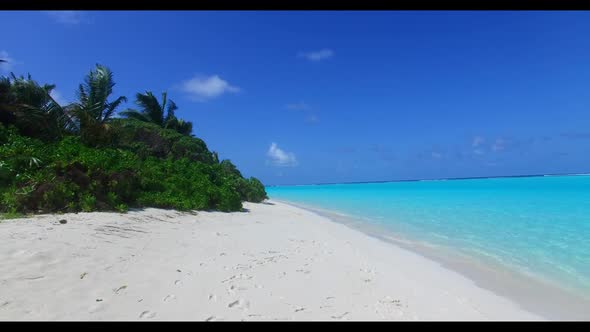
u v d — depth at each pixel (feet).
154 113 101.76
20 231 19.42
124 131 64.39
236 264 18.97
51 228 20.92
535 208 63.26
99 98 69.36
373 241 32.55
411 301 15.67
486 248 29.81
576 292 18.29
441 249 29.45
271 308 13.55
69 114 55.98
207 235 26.50
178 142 81.30
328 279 17.87
